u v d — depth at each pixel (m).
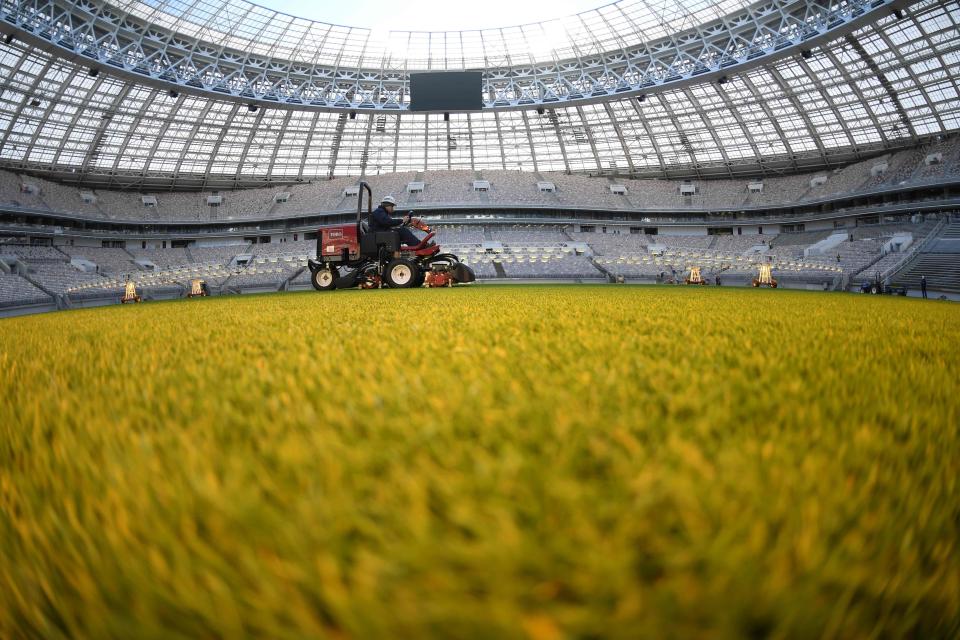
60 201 54.12
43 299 36.81
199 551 0.49
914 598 0.48
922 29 39.97
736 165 62.97
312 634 0.39
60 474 0.74
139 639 0.45
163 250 60.41
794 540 0.48
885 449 0.75
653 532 0.47
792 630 0.39
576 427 0.80
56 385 1.38
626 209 62.19
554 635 0.34
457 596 0.38
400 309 4.29
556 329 2.33
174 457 0.73
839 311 4.08
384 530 0.48
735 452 0.67
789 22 40.31
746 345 1.75
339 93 51.81
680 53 46.22
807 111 52.31
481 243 59.03
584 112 58.56
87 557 0.54
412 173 65.81
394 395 1.05
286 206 63.06
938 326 2.69
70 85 44.91
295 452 0.71
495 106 52.84
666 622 0.36
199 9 41.41
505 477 0.59
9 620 0.56
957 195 48.22
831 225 58.06
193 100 51.31
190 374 1.41
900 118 50.19
